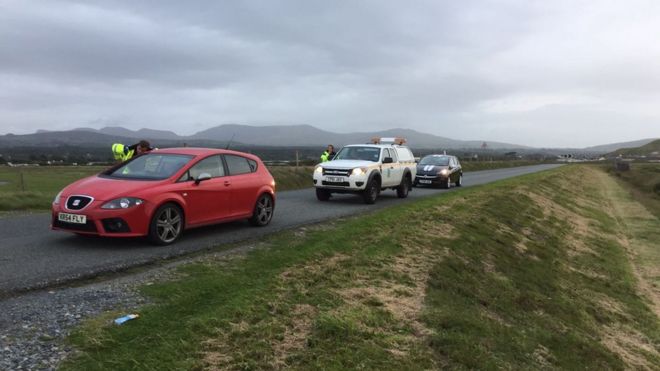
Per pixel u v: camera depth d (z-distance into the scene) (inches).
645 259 686.5
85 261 276.8
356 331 203.2
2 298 209.9
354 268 295.6
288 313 211.0
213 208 368.8
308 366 169.6
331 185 641.0
